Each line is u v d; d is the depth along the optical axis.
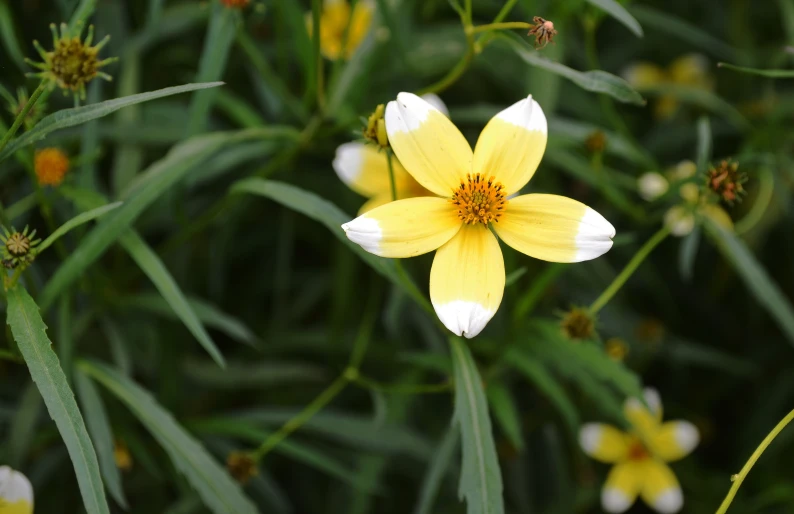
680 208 0.53
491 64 0.57
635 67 0.68
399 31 0.56
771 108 0.61
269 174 0.53
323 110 0.52
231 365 0.56
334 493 0.57
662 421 0.63
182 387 0.55
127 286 0.54
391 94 0.58
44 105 0.46
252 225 0.60
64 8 0.51
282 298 0.58
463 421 0.44
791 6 0.59
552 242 0.44
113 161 0.58
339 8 0.58
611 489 0.57
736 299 0.64
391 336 0.57
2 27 0.50
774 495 0.59
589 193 0.61
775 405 0.61
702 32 0.66
